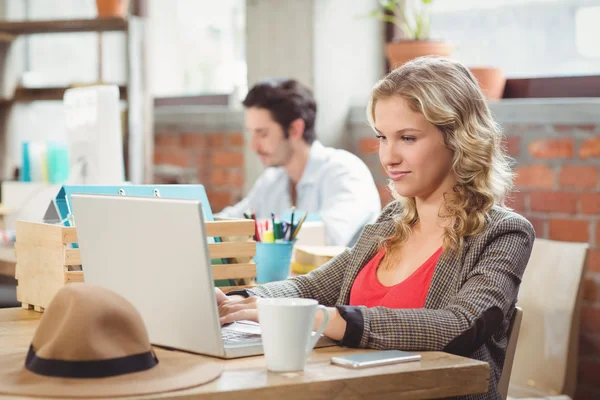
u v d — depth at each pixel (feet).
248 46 13.12
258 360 4.40
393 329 4.69
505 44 11.74
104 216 4.71
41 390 3.68
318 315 4.73
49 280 5.84
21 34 14.80
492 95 11.20
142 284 4.62
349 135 12.68
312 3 12.23
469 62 12.12
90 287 4.01
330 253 7.60
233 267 6.02
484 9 11.91
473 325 4.82
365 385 4.07
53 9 17.02
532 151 10.60
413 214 5.85
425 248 5.65
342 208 9.98
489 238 5.29
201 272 4.30
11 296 11.49
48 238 5.81
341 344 4.77
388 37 12.93
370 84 12.94
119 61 16.16
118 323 3.98
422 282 5.46
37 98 14.90
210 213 6.22
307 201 10.61
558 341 7.84
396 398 4.16
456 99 5.47
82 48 16.55
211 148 14.74
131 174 13.66
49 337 4.01
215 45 15.39
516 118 10.70
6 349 4.62
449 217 5.55
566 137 10.30
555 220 10.41
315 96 12.30
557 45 11.22
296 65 12.46
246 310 5.14
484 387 4.41
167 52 16.06
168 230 4.37
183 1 15.81
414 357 4.42
